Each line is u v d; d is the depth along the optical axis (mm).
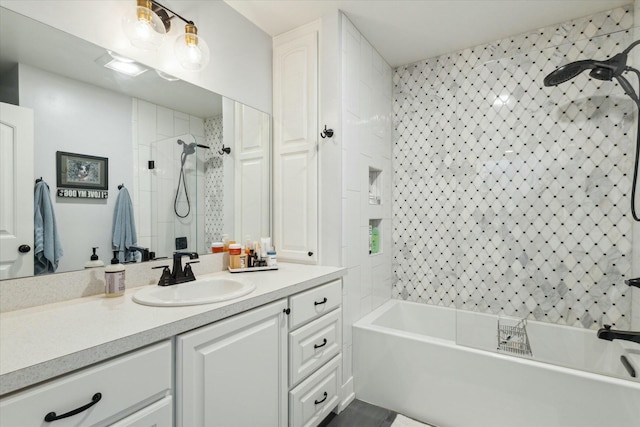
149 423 850
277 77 2127
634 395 1326
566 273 1897
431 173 2488
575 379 1434
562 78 1820
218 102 1762
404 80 2625
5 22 1020
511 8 1861
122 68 1324
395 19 1975
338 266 1873
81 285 1176
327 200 1910
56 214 1127
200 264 1645
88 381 726
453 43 2271
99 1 1245
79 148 1191
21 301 1026
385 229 2547
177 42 1448
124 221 1333
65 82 1155
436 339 1820
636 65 1632
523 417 1533
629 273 1754
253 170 1990
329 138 1898
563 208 1899
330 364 1719
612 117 1741
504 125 2055
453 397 1704
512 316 1986
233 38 1847
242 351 1146
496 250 2086
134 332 823
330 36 1883
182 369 937
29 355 681
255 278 1554
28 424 635
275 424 1310
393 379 1881
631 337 1636
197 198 1656
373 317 2184
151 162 1439
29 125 1067
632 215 1702
